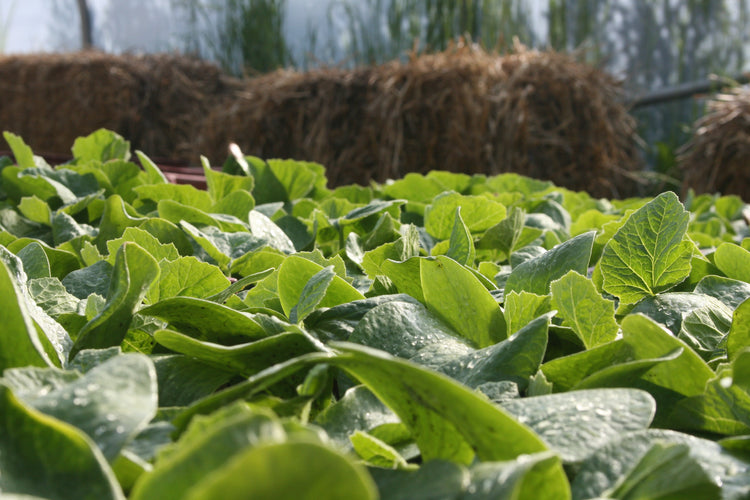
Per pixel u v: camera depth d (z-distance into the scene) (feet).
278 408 1.29
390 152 12.98
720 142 13.21
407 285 2.18
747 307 1.68
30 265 2.18
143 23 26.45
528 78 13.12
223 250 2.83
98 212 3.60
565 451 1.20
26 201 3.22
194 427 0.99
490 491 0.93
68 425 1.02
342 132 13.58
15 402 1.01
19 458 0.97
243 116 14.74
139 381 1.11
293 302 2.03
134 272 1.68
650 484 1.09
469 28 18.61
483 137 12.73
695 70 20.66
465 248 2.54
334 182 13.58
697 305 2.02
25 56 20.11
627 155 15.21
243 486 0.68
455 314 1.92
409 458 1.30
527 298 1.87
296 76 14.29
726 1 19.88
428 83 12.82
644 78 21.49
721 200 5.83
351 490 0.70
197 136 17.75
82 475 0.95
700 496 1.07
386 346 1.77
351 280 2.35
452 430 1.18
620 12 21.53
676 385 1.50
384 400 1.25
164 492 0.82
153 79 19.70
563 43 19.44
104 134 4.84
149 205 3.69
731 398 1.41
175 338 1.49
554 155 13.32
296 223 3.49
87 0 27.43
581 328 1.79
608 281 2.19
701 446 1.24
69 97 19.35
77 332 1.88
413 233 2.66
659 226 2.14
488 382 1.55
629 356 1.53
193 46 24.25
